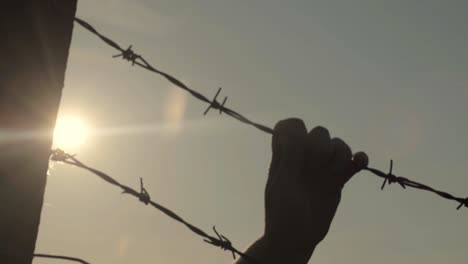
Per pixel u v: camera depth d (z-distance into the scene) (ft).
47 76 2.61
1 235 2.48
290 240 3.22
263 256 3.22
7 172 2.52
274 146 3.37
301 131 3.34
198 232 3.18
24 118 2.56
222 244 3.19
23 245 2.53
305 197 3.28
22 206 2.54
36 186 2.57
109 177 3.08
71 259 2.88
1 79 2.52
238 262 3.27
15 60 2.55
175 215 3.18
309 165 3.32
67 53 2.67
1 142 2.53
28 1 2.58
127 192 3.10
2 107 2.52
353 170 3.43
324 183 3.34
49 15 2.62
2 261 2.47
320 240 3.32
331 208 3.34
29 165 2.56
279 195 3.24
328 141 3.35
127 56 3.25
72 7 2.69
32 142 2.57
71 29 2.68
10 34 2.54
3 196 2.50
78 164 2.97
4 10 2.54
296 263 3.24
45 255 2.87
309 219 3.26
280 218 3.22
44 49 2.60
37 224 2.57
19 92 2.55
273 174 3.35
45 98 2.60
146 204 3.12
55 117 2.62
